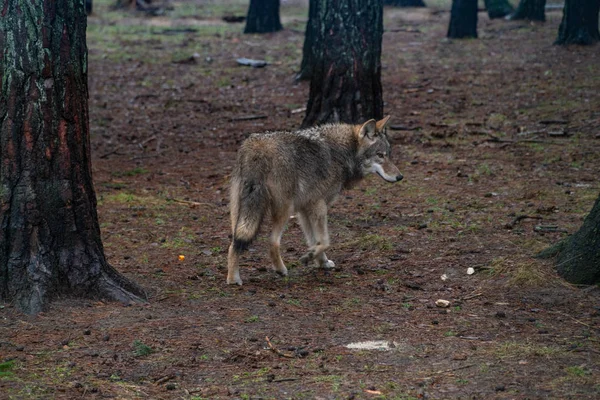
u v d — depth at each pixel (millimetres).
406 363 8023
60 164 9617
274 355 8234
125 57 36156
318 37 19141
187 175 18594
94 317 9273
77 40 9594
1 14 9266
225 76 32188
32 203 9492
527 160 19156
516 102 26062
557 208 14984
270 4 43812
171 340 8625
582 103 25031
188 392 7293
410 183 17422
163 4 55688
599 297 10266
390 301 10297
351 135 12266
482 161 19234
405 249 12836
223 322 9305
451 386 7398
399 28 45531
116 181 17984
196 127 24234
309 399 7117
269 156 10812
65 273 9734
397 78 30875
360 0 18609
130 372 7750
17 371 7695
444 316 9648
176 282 11031
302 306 10047
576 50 35000
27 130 9398
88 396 7160
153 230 14055
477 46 37969
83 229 9875
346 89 18922
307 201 11508
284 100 27781
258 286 10961
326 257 12039
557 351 8281
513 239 13031
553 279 10867
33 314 9266
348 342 8688
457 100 26734
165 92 29422
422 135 22094
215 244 13305
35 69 9297
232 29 45906
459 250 12578
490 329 9133
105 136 23078
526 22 45438
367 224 14469
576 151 19750
